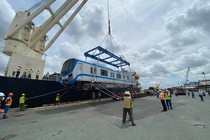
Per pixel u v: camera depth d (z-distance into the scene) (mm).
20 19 16016
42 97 12617
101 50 17312
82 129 4691
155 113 7961
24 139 3785
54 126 5168
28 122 5957
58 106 12211
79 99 16500
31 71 14820
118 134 4094
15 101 10789
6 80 10570
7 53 15242
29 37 17172
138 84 34938
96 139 3693
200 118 6277
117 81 19828
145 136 3891
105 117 6926
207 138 3693
